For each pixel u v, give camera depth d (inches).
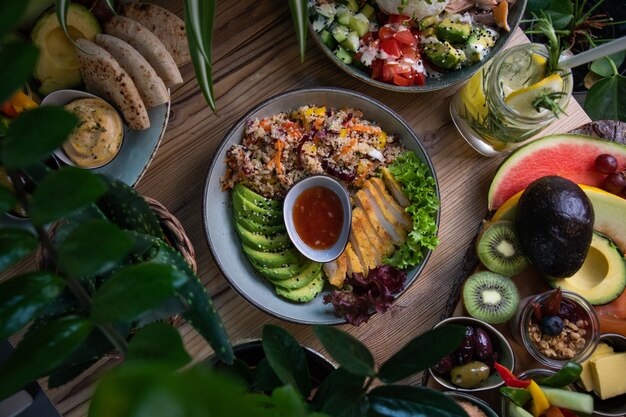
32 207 11.5
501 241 29.1
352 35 29.4
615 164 29.0
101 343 17.1
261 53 30.4
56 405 27.6
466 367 27.3
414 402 16.2
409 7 29.2
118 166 27.8
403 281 28.4
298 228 29.3
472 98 29.1
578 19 38.6
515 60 27.7
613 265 28.5
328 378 17.3
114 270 18.2
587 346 27.5
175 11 30.0
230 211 29.5
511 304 28.9
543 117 27.0
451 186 30.9
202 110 30.0
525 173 29.6
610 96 33.7
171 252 17.3
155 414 7.2
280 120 29.3
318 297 29.3
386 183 29.8
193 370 7.3
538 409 25.9
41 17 26.6
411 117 31.1
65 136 10.9
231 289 29.4
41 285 13.3
